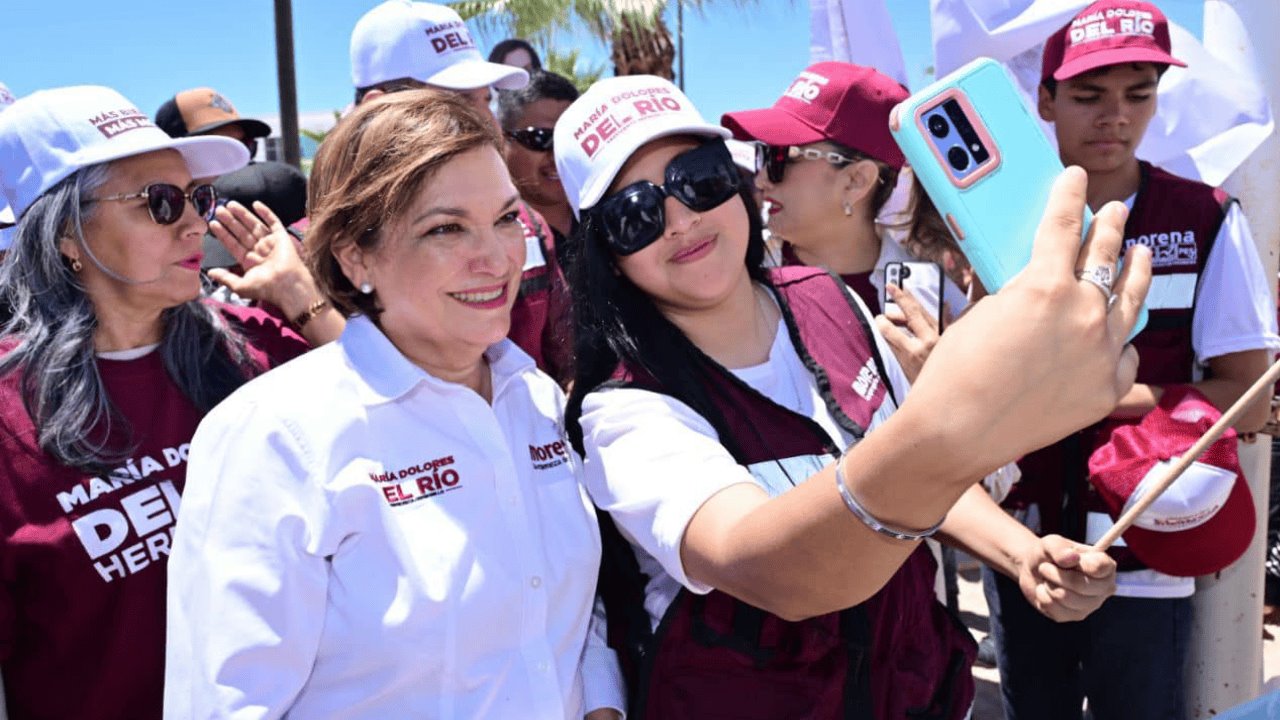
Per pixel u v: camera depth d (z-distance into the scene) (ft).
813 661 5.28
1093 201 9.09
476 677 4.90
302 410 4.77
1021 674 9.68
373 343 5.04
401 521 4.83
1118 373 2.89
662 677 5.34
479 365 5.59
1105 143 8.77
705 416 5.26
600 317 5.43
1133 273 2.88
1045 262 2.78
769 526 3.61
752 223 6.04
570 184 5.59
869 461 3.07
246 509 4.62
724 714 5.25
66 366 5.69
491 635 4.93
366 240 4.87
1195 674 9.76
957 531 6.18
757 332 5.91
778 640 5.22
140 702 5.73
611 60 37.47
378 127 4.79
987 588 9.86
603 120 5.42
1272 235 9.50
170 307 6.19
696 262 5.39
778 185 9.25
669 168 5.29
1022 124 3.79
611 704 5.57
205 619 4.58
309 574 4.66
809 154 9.00
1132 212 8.86
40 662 5.61
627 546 5.61
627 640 5.59
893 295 6.33
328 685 4.78
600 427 5.14
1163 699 8.86
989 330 2.77
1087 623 9.24
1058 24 9.86
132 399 6.00
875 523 3.14
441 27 11.34
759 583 3.74
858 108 8.87
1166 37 8.89
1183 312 8.64
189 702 4.60
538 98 12.60
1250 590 9.53
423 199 4.72
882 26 11.35
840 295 6.21
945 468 2.88
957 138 3.72
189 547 4.70
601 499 5.13
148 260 5.97
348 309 5.19
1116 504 7.48
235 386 6.39
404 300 4.91
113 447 5.80
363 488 4.76
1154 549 7.52
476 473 5.05
